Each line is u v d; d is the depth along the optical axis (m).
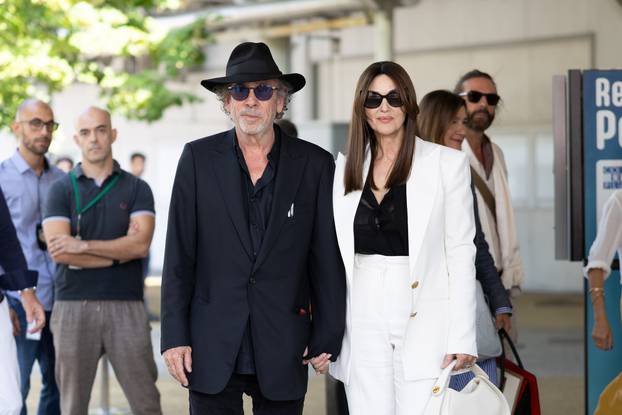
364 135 5.40
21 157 8.27
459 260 5.31
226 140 5.46
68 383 7.53
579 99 7.66
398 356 5.26
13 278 6.50
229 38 24.30
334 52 25.06
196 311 5.36
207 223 5.34
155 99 20.25
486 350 6.02
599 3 23.08
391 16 21.72
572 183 7.67
